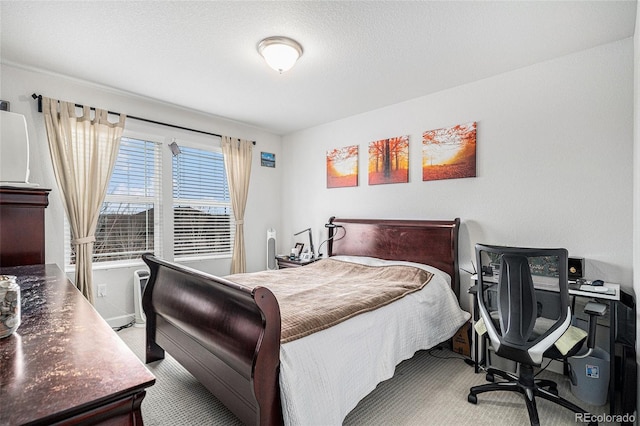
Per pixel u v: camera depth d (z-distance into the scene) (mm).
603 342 2127
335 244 3945
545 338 1671
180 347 2012
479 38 2193
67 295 1296
